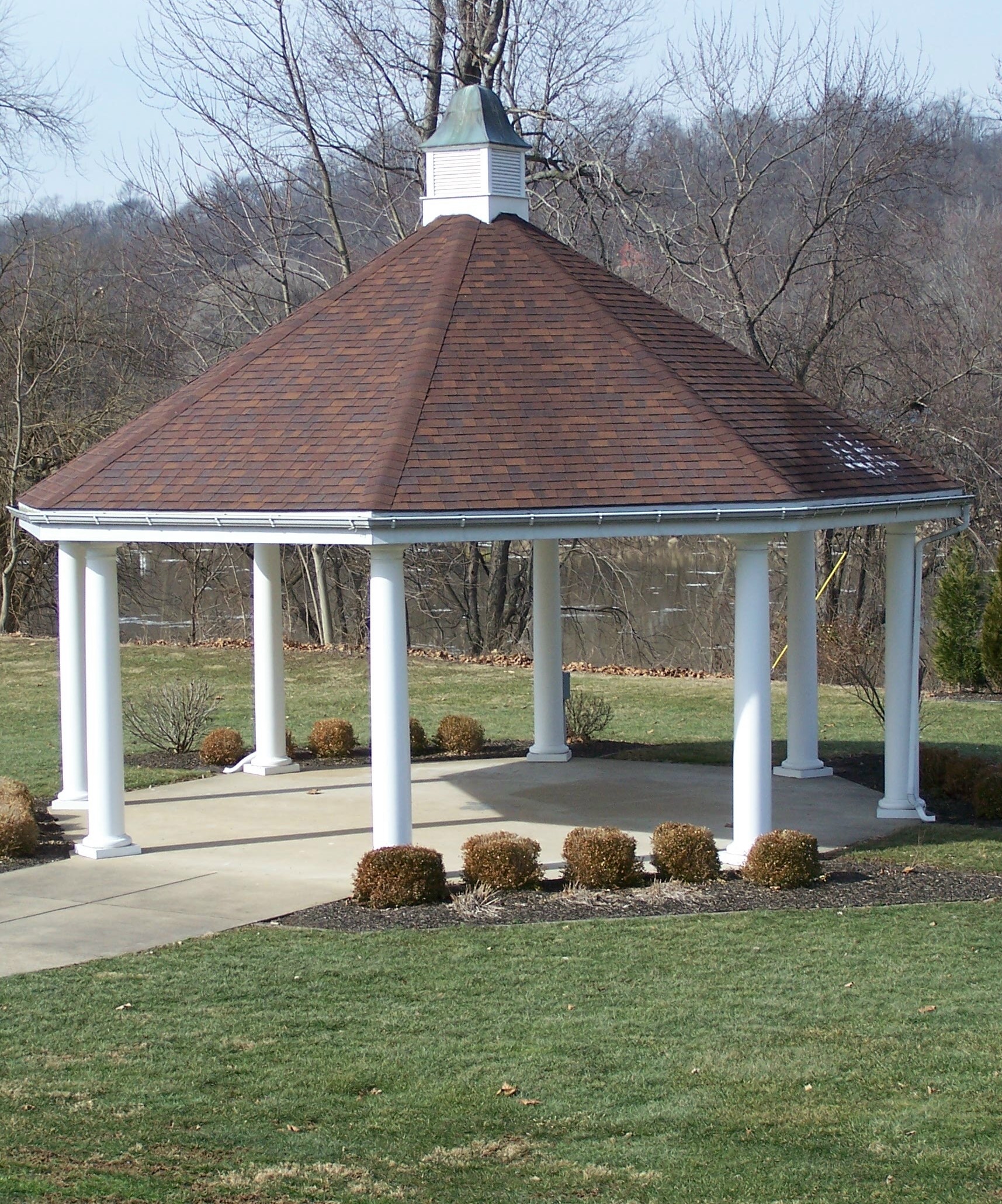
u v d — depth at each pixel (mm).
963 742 20125
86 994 9703
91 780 13711
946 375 33438
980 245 38812
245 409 13594
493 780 17406
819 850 13672
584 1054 8578
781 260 33031
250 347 14617
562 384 13375
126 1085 8133
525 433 12734
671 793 16547
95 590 13492
